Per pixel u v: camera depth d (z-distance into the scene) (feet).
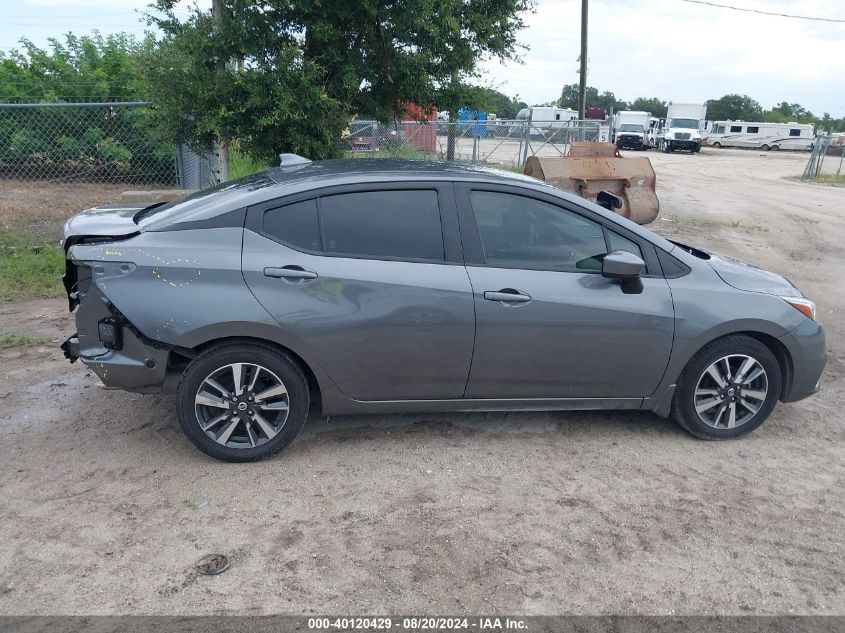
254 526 11.46
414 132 62.64
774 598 10.29
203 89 26.45
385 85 30.09
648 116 169.27
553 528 11.73
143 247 12.53
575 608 9.91
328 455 13.87
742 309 14.29
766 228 46.91
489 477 13.28
